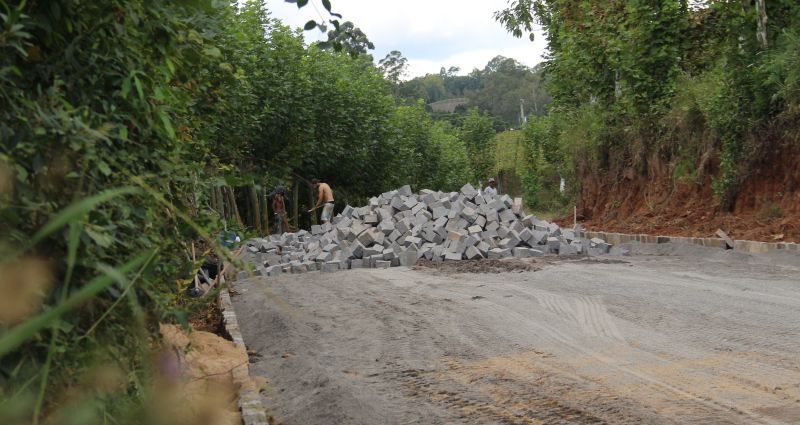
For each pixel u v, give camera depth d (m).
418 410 6.13
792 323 8.70
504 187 66.44
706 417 5.60
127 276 3.23
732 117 19.41
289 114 24.88
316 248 19.47
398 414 6.04
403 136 39.72
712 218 19.95
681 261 15.52
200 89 6.37
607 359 7.49
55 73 3.76
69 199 3.18
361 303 11.82
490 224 19.73
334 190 31.75
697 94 21.45
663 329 8.77
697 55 23.84
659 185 23.62
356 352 8.45
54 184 3.13
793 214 17.59
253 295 13.24
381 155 34.06
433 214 20.20
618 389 6.41
